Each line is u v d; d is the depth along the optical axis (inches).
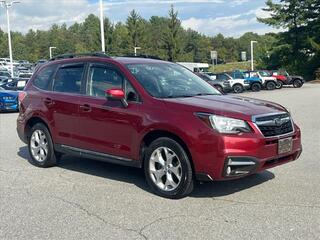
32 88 330.3
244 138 222.2
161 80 271.0
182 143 234.8
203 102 242.2
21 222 208.2
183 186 233.6
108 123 267.1
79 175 294.8
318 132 458.3
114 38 2383.1
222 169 221.8
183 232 191.6
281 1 2240.4
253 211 215.8
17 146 412.2
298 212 213.0
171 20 2588.6
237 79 1457.9
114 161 268.8
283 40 2257.6
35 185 271.7
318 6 2178.9
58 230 197.5
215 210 218.8
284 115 245.6
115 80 271.7
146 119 246.7
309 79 2217.0
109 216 214.2
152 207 226.1
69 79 303.9
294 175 282.5
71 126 292.5
